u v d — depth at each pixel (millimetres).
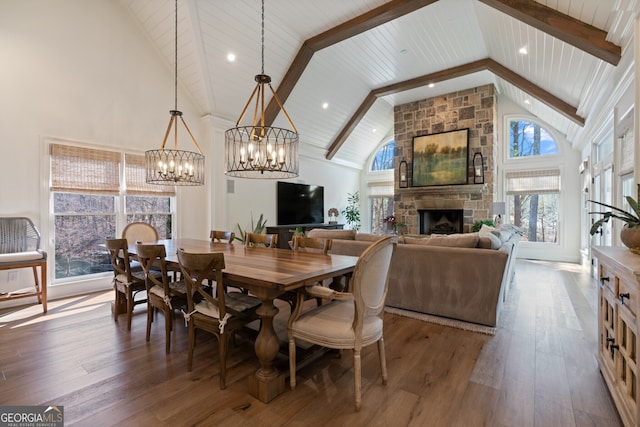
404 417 1636
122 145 4375
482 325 2922
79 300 3717
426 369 2141
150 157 3305
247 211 6145
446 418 1629
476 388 1908
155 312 3299
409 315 3191
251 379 1833
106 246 2969
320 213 8062
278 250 2982
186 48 4480
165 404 1731
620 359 1632
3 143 3424
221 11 4102
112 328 2846
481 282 2924
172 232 5043
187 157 3350
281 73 5352
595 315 3248
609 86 3592
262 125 2594
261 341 1813
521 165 7320
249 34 4523
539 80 5023
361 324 1702
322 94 6461
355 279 1669
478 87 7051
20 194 3533
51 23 3750
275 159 2600
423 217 8000
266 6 4184
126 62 4410
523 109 7297
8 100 3455
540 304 3631
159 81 4785
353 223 9352
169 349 2363
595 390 1881
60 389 1868
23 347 2436
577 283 4691
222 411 1677
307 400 1782
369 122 8359
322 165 8211
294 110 6445
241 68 4949
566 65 4004
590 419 1617
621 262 1518
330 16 4414
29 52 3592
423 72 6207
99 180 4164
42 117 3688
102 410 1675
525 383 1963
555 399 1792
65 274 3986
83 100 4008
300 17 4438
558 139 6957
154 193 4738
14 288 3510
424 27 4707
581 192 6598
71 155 3898
